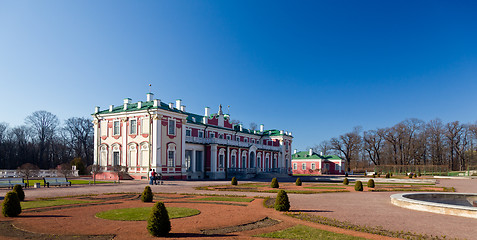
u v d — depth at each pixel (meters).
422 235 11.80
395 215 15.84
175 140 49.59
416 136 97.38
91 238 11.23
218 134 63.53
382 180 50.72
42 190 28.02
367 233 12.12
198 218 14.90
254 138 77.25
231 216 15.42
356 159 111.56
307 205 19.42
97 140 52.16
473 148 93.62
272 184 34.03
